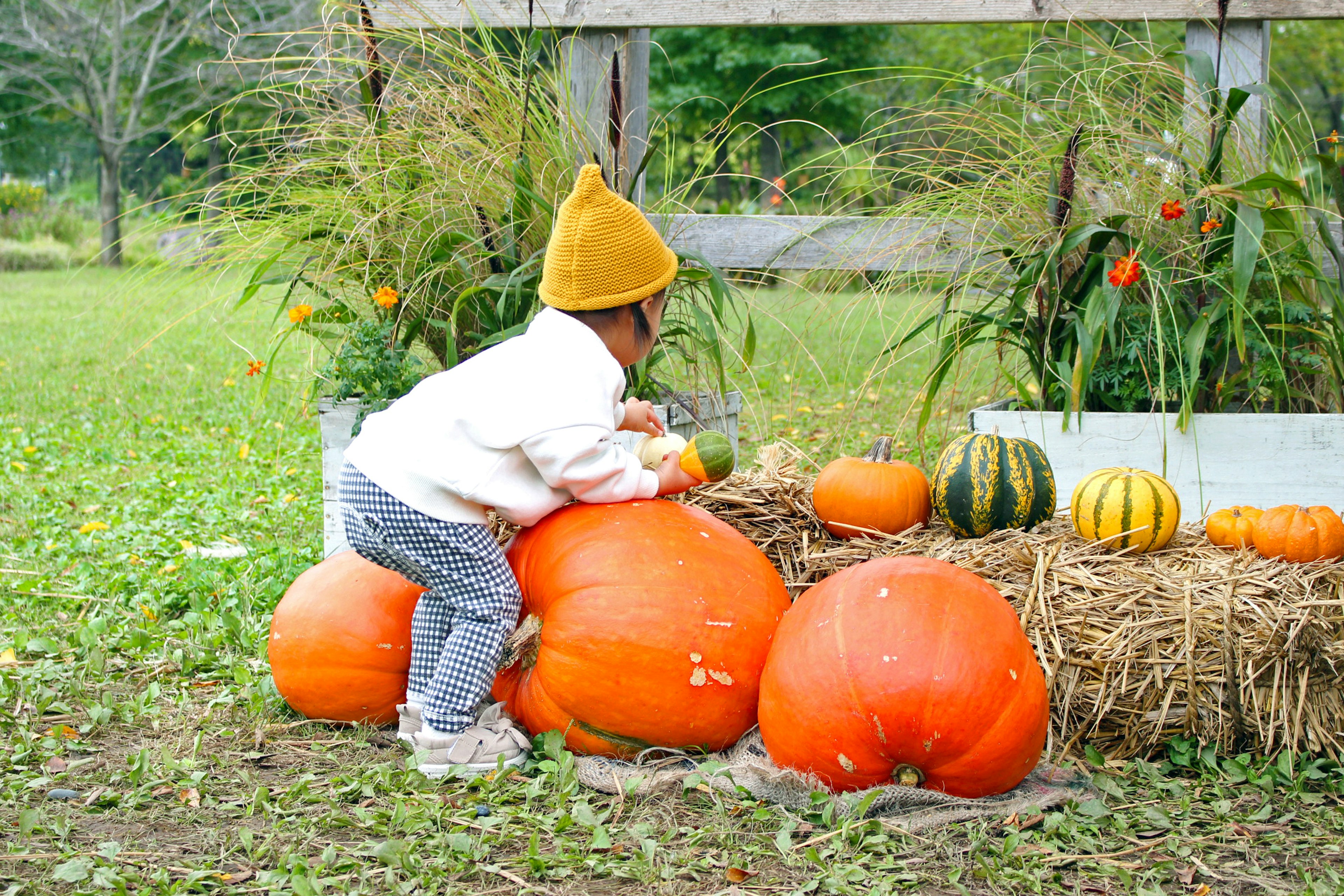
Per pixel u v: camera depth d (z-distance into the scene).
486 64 4.29
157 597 3.97
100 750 2.74
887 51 25.20
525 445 2.57
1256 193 3.99
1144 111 4.16
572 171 4.14
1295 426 3.61
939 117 4.40
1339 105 22.30
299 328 4.00
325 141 4.21
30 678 3.15
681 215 4.69
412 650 2.77
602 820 2.33
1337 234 4.35
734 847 2.24
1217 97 3.84
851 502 3.15
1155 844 2.23
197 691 3.17
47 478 6.24
